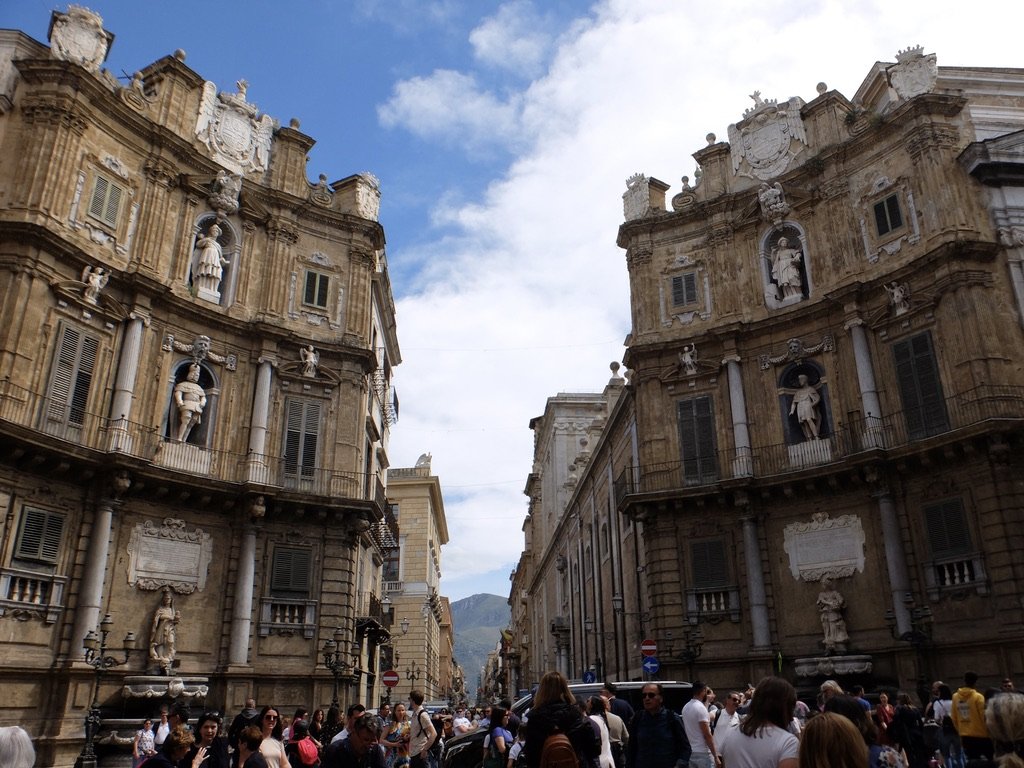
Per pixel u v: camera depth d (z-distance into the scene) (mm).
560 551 61781
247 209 30562
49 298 24078
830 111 30219
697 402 30328
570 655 55375
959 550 22922
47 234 23656
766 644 26141
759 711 5562
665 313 31938
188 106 29875
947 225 25219
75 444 23125
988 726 5727
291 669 27156
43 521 22812
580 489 49688
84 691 22531
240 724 10484
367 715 8859
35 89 25219
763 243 30766
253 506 27156
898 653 23359
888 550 24297
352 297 32562
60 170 24844
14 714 21250
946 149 26203
